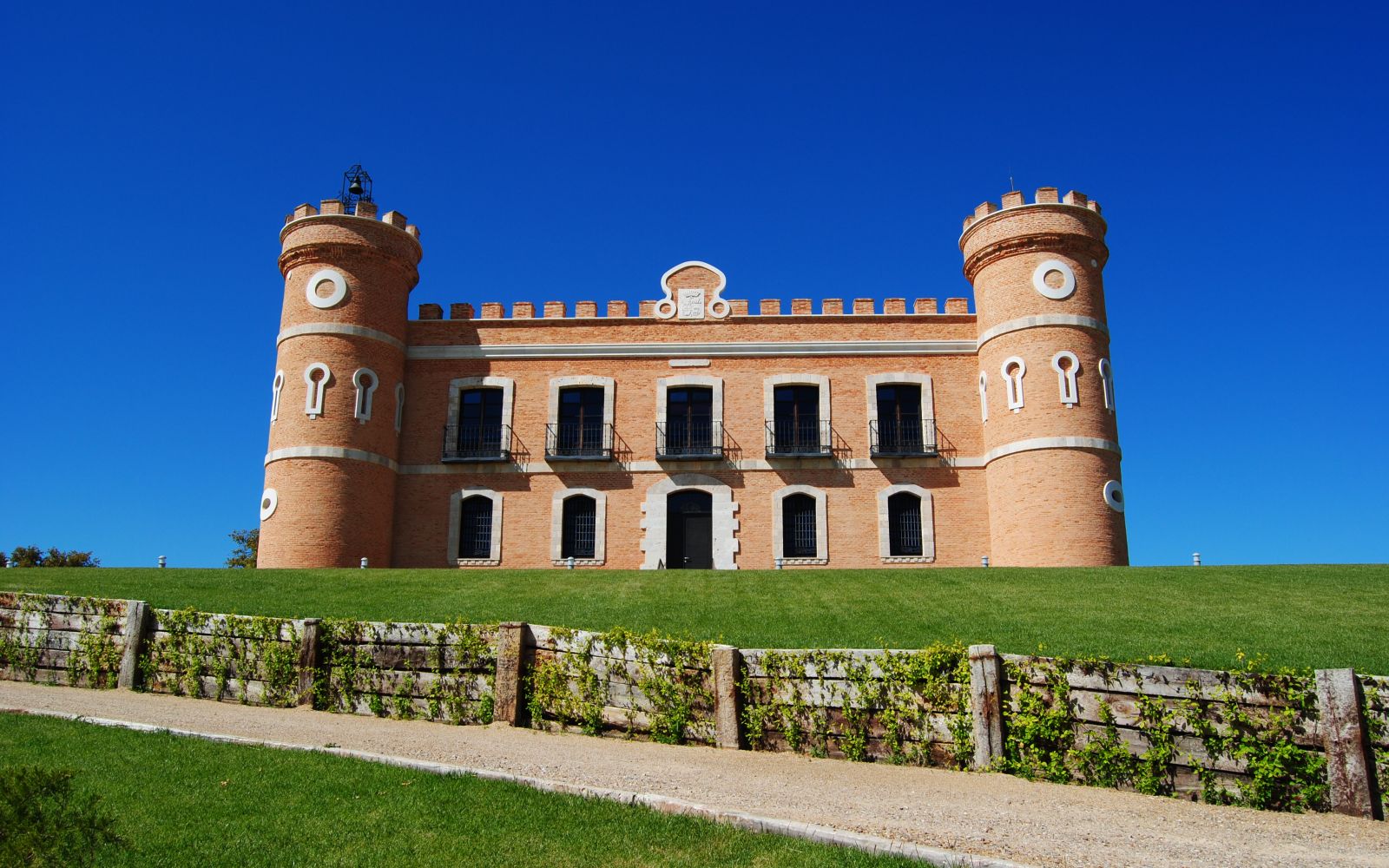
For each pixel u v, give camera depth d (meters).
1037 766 10.45
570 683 12.64
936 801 9.49
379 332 31.08
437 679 13.16
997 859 7.79
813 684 11.53
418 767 10.20
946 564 30.17
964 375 31.78
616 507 31.25
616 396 32.16
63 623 15.38
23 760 10.24
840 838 8.22
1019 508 28.72
